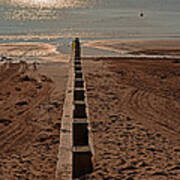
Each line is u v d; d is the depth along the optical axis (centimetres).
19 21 3494
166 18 4253
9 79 1207
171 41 2353
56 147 671
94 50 1944
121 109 913
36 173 570
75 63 1456
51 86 1130
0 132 741
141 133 748
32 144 684
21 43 2088
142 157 629
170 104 975
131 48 2034
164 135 742
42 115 853
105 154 634
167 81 1250
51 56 1706
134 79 1271
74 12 5019
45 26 3094
